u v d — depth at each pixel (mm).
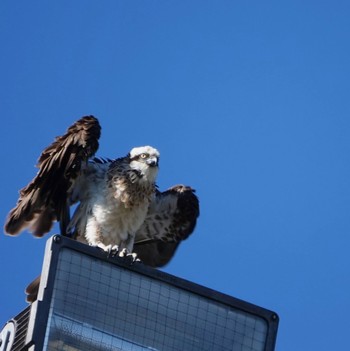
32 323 10922
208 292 12398
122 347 11672
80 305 11523
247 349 12344
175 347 12047
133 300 11969
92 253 11773
